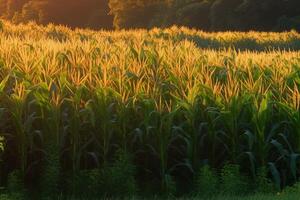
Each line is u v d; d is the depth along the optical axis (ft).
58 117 47.14
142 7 367.04
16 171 46.75
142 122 49.39
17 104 47.29
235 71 58.34
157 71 55.62
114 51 63.21
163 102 52.60
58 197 45.80
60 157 49.52
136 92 50.49
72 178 47.80
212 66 59.11
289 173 50.90
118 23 375.04
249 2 284.82
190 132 50.21
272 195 43.16
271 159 52.21
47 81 50.49
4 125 48.49
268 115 50.90
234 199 42.01
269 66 62.13
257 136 50.55
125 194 46.50
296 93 53.36
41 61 52.95
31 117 46.93
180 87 53.67
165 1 349.82
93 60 56.75
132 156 48.34
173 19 332.19
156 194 48.44
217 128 52.08
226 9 297.74
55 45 63.41
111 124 48.67
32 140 47.60
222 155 51.93
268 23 289.74
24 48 58.90
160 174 49.98
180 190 49.88
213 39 155.12
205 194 45.60
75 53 60.13
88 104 49.47
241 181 47.24
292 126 51.24
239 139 51.29
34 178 49.83
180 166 52.01
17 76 50.47
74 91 50.03
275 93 55.83
